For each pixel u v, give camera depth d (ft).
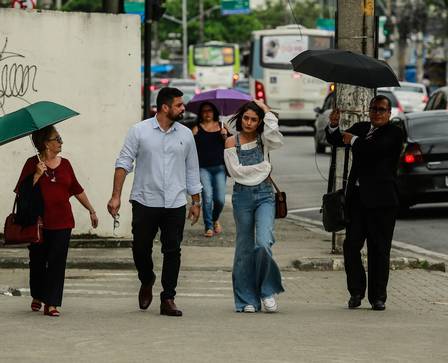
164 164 69.00
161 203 68.95
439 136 131.34
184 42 624.59
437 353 55.88
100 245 102.94
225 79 486.38
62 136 103.09
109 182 104.12
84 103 103.45
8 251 99.04
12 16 102.27
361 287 73.87
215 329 63.26
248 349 56.13
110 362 51.88
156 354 54.29
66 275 91.66
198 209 70.79
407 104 301.43
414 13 417.28
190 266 95.14
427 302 79.00
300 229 122.62
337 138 73.82
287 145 268.00
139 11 167.12
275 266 70.90
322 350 56.18
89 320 66.74
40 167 68.13
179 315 69.05
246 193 70.59
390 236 72.95
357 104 95.20
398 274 93.50
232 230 119.85
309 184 176.86
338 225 73.00
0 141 65.92
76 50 103.24
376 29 96.02
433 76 460.55
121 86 103.91
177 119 69.15
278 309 73.61
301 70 73.41
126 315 69.36
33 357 53.06
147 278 71.41
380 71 72.69
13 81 102.37
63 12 102.83
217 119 114.42
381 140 72.08
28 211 67.77
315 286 86.99
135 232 69.56
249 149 70.49
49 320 66.59
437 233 120.06
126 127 104.06
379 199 71.97
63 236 68.74
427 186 129.90
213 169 114.32
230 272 94.32
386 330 63.67
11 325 64.18
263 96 320.70
